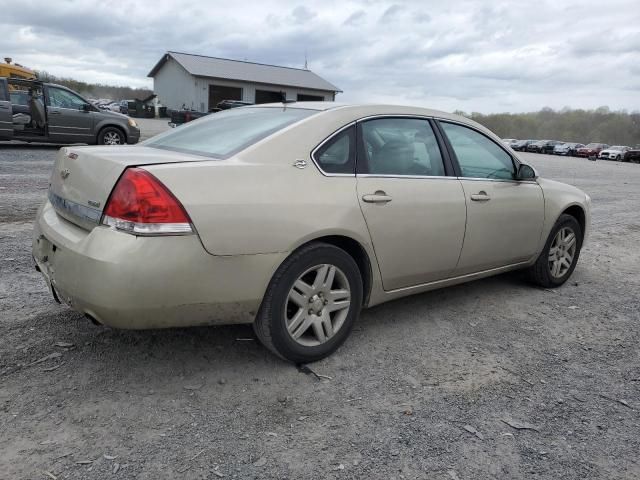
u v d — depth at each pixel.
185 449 2.43
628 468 2.49
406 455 2.48
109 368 3.08
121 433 2.51
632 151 50.09
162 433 2.53
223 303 2.83
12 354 3.16
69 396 2.78
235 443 2.49
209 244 2.71
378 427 2.69
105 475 2.24
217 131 3.55
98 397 2.79
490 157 4.35
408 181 3.62
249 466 2.35
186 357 3.26
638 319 4.43
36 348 3.24
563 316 4.39
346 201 3.23
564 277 5.18
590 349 3.78
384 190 3.45
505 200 4.29
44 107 14.02
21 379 2.91
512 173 4.52
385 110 3.70
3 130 13.46
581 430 2.77
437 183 3.81
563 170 25.50
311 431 2.62
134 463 2.32
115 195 2.65
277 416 2.73
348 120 3.45
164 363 3.17
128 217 2.60
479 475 2.38
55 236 2.94
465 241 3.98
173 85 50.75
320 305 3.23
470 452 2.53
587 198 5.35
